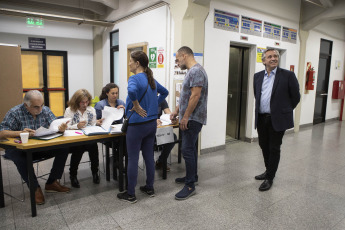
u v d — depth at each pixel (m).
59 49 6.12
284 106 2.57
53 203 2.38
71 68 6.36
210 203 2.43
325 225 2.09
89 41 6.54
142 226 2.03
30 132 2.16
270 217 2.20
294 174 3.21
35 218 2.12
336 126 6.74
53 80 6.19
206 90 2.42
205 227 2.04
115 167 2.90
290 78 2.54
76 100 2.64
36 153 2.40
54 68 6.17
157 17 4.23
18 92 3.91
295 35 5.39
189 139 2.44
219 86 4.11
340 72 7.64
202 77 2.30
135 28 4.89
